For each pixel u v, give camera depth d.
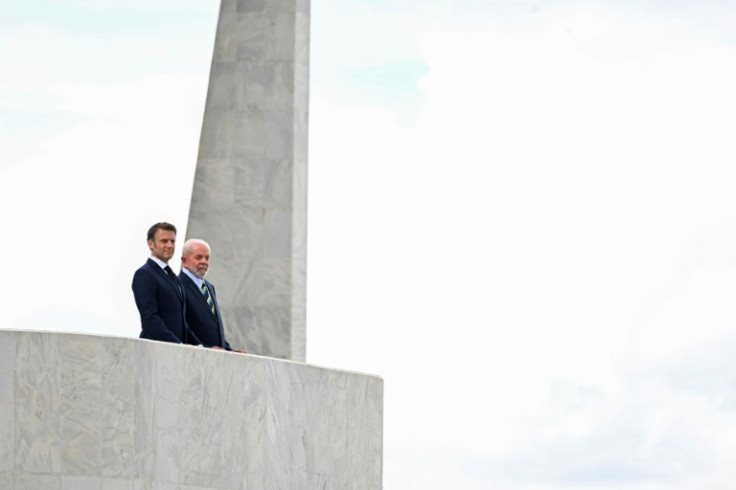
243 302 39.16
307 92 40.16
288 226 39.28
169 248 28.14
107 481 25.45
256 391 28.67
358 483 31.91
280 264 39.19
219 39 39.88
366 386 32.28
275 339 39.06
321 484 30.55
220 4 39.97
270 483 28.98
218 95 39.69
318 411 30.52
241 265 39.22
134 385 25.77
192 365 27.14
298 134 39.69
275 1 39.78
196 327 28.92
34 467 25.19
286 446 29.48
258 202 39.34
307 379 30.20
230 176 39.44
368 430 32.38
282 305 39.09
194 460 27.11
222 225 39.34
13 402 25.20
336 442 31.11
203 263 29.17
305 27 40.16
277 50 39.69
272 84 39.59
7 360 25.23
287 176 39.34
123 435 25.61
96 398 25.48
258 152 39.41
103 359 25.58
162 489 26.36
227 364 27.97
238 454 28.14
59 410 25.36
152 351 26.30
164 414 26.55
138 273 27.94
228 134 39.53
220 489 27.66
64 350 25.44
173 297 28.06
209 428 27.48
